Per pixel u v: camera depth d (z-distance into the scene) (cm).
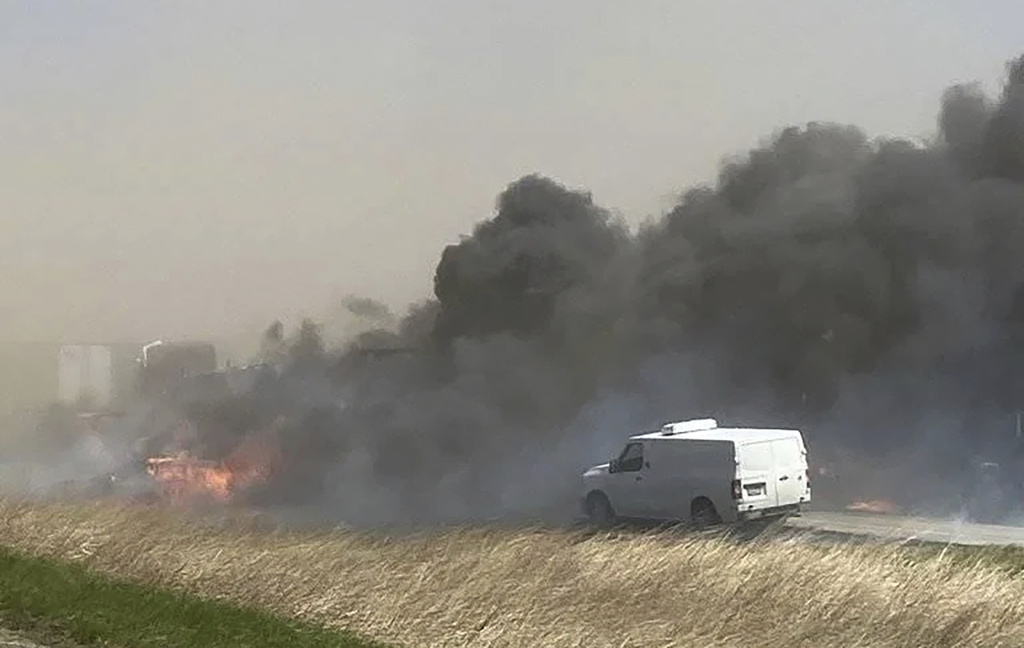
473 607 1545
